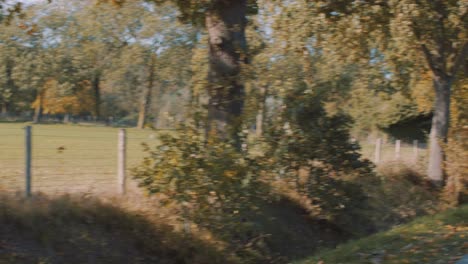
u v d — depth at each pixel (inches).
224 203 380.2
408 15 639.8
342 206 508.4
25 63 2469.2
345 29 696.4
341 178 518.6
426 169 778.2
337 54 721.6
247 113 409.1
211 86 433.7
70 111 2864.2
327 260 339.3
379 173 716.7
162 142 378.3
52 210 351.6
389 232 402.6
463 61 759.1
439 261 291.3
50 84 2655.0
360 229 520.7
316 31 680.4
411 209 624.1
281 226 475.8
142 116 2352.4
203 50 653.9
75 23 1844.2
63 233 342.3
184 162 368.5
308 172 513.7
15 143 876.0
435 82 757.9
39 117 2733.8
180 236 382.6
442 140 692.1
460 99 882.1
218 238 389.4
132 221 380.2
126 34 2063.2
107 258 345.1
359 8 617.6
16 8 414.3
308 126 485.1
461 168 661.3
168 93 2222.0
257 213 410.6
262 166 395.9
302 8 665.6
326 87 506.3
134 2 502.9
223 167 369.1
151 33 2007.9
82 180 481.7
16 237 321.4
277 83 455.2
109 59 2192.4
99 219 370.9
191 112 392.2
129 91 2465.6
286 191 518.6
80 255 334.6
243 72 434.9
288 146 458.9
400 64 819.4
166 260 373.4
